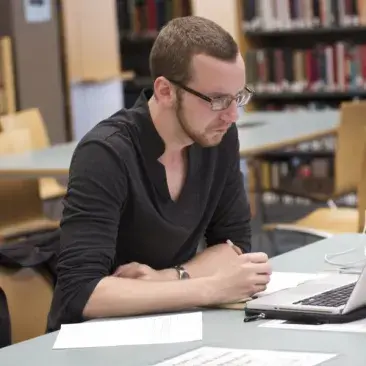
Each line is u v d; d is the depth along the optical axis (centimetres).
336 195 559
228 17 852
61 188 604
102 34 860
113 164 249
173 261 273
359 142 550
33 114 607
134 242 263
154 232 262
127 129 257
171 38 244
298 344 196
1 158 532
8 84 753
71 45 818
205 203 275
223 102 239
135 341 207
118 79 886
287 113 732
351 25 821
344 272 265
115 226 249
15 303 271
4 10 764
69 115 822
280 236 714
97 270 239
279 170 854
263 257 241
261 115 720
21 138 577
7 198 516
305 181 690
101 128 258
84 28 834
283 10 843
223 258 276
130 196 255
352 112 551
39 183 537
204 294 231
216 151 277
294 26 841
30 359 198
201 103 239
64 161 508
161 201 262
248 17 856
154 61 249
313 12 834
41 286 278
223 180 283
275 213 809
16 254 272
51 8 802
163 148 258
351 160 554
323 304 218
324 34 871
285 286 250
